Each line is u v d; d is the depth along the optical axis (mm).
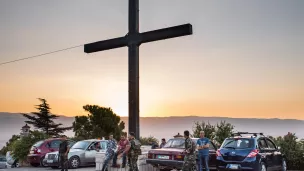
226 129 24312
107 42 16219
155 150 16703
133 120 15211
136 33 15516
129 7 15891
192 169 14344
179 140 17188
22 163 27422
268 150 16391
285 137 21797
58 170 20719
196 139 17188
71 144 24953
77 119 43938
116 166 17172
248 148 15508
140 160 16938
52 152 22266
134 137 14992
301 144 21453
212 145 18000
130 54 15562
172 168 16500
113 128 44438
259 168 15234
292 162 21141
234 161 15492
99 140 23078
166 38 14797
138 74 15539
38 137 28188
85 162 21859
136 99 15305
